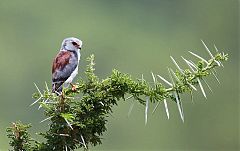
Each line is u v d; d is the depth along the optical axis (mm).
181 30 41312
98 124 5441
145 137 27484
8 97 29422
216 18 41719
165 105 5297
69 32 37750
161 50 38312
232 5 41625
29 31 36875
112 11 40219
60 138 5363
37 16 37594
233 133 33812
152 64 36062
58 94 5449
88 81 5441
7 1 36938
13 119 27328
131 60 36062
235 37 41250
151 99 5352
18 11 36875
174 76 5355
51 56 35469
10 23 36438
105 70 35688
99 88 5426
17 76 32094
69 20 38344
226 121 33844
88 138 5418
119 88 5402
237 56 40094
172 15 42062
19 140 5438
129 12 40812
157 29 40688
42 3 37969
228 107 34250
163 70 35656
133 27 40062
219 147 33500
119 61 36188
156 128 28812
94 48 36750
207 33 41594
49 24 37500
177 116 30359
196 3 42625
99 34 38000
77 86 5465
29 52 35125
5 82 30844
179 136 30531
